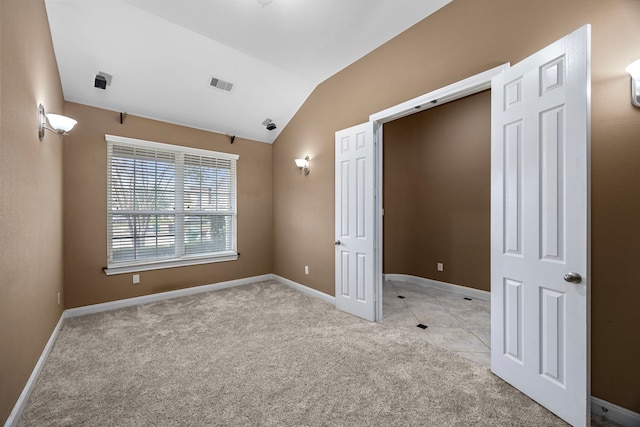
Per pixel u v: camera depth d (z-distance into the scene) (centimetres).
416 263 472
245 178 468
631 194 153
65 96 310
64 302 309
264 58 324
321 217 385
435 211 447
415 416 161
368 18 260
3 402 142
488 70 212
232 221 457
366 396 179
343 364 217
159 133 379
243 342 255
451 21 238
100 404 171
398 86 281
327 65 340
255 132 464
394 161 492
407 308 346
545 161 165
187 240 408
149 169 373
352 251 321
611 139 159
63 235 308
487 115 393
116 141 343
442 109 441
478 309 344
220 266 438
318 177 390
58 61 276
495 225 199
